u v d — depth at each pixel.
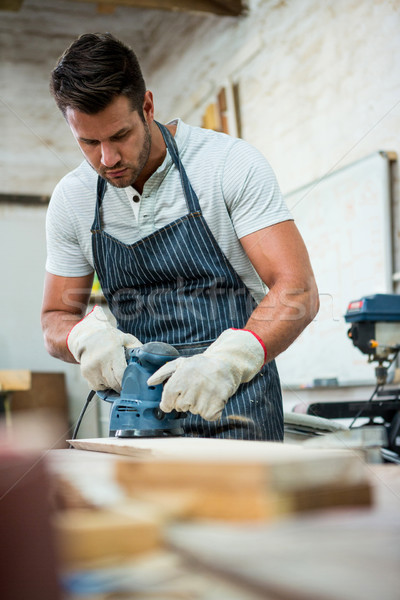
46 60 6.38
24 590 0.25
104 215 1.44
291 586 0.21
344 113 4.27
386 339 2.66
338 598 0.21
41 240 5.39
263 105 5.14
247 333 1.19
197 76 5.95
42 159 6.22
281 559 0.23
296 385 4.48
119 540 0.26
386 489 0.30
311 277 1.31
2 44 6.29
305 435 1.58
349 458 0.28
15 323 5.11
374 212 3.99
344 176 4.23
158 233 1.39
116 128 1.17
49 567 0.26
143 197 1.39
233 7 5.23
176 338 1.41
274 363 1.45
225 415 1.31
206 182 1.37
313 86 4.56
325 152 4.47
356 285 4.14
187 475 0.28
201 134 1.42
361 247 4.11
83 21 6.59
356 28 4.14
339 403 2.56
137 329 1.46
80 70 1.13
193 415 1.31
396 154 3.87
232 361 1.14
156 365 1.15
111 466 0.34
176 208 1.39
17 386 2.96
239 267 1.43
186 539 0.25
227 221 1.38
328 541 0.24
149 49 6.77
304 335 4.43
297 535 0.24
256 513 0.25
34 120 6.28
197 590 0.23
